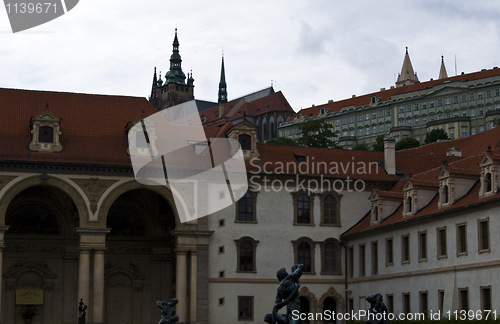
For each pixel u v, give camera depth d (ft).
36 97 229.25
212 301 222.69
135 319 237.45
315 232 236.22
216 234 226.38
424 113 643.04
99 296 208.85
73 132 221.66
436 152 301.22
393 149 248.73
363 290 224.94
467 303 172.76
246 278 226.99
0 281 200.03
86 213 211.41
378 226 217.77
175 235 222.28
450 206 183.42
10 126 216.54
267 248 230.68
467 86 620.90
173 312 109.09
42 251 230.68
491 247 164.66
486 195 170.60
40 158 210.18
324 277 234.38
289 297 97.35
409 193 205.87
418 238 196.65
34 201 231.09
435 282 186.60
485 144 270.46
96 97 236.63
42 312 227.61
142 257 241.55
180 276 219.82
